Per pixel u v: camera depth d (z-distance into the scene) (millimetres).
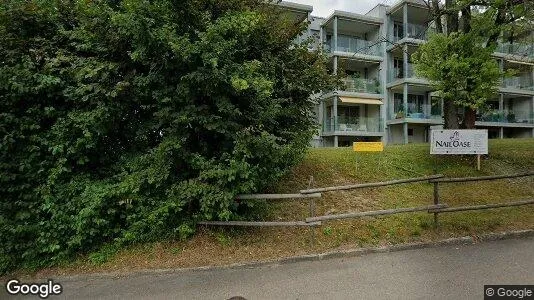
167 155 4637
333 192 6477
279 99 5559
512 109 27672
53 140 4457
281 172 5180
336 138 21609
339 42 21906
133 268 4320
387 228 5148
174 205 4543
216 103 4578
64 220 4441
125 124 5121
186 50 4137
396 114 22578
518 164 8625
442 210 5012
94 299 3654
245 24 4500
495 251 4508
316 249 4629
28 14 4480
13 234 4281
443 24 10000
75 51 4848
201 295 3617
